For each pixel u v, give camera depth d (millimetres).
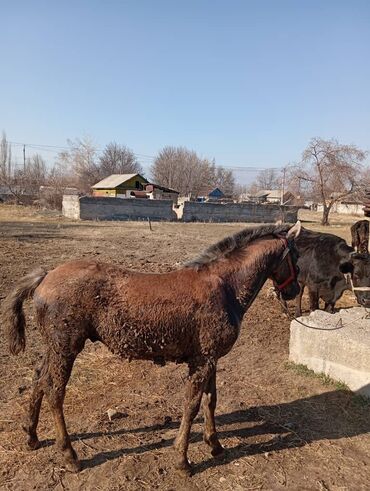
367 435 4602
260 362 6363
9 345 3912
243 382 5727
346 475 3979
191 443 4391
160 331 3766
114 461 4020
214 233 26078
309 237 8172
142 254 16031
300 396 5375
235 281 4113
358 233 8312
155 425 4621
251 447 4355
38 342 6785
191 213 39000
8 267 12086
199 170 85125
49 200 44750
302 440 4488
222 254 4184
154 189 53844
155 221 36156
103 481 3758
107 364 6090
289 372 5980
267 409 5074
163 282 3898
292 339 6250
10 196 53469
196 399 3855
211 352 3875
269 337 7430
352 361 5414
